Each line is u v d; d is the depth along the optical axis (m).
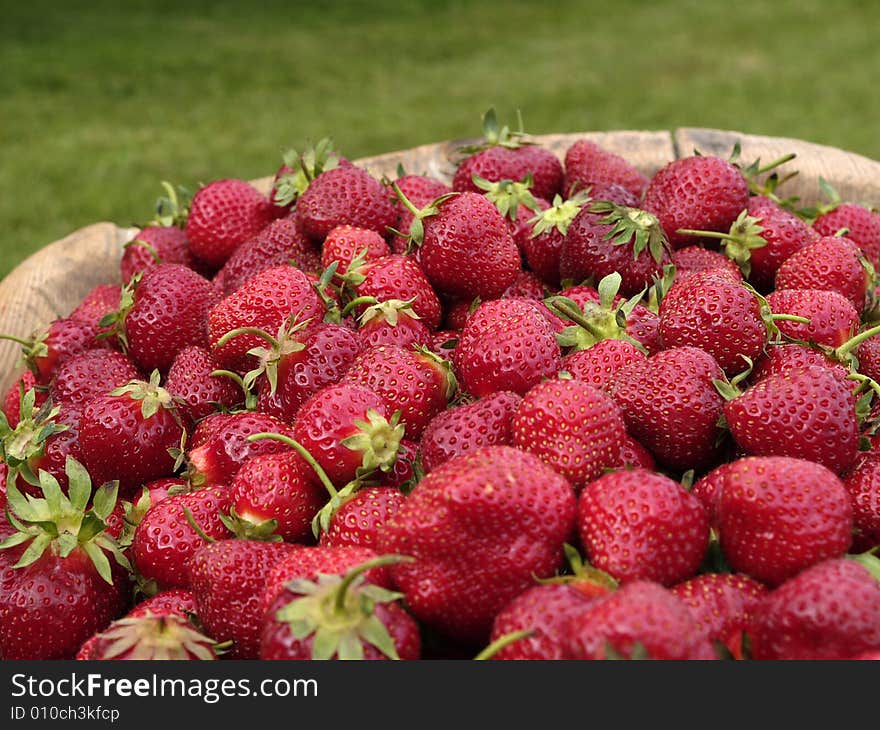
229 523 0.56
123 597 0.57
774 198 0.73
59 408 0.62
